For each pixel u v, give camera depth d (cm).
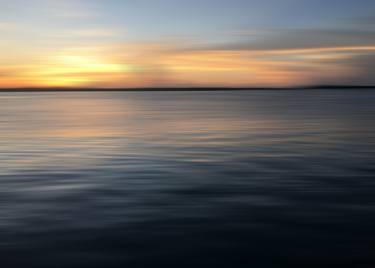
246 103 9781
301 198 1038
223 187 1162
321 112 5269
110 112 6094
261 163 1552
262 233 792
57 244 745
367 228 812
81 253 708
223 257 690
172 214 910
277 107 7119
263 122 3669
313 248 719
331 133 2666
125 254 704
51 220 873
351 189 1132
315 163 1543
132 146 2097
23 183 1231
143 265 665
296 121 3738
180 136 2562
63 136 2636
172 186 1177
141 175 1341
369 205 971
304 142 2203
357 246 724
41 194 1093
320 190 1122
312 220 863
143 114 5325
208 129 3034
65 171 1416
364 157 1675
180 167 1481
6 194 1095
